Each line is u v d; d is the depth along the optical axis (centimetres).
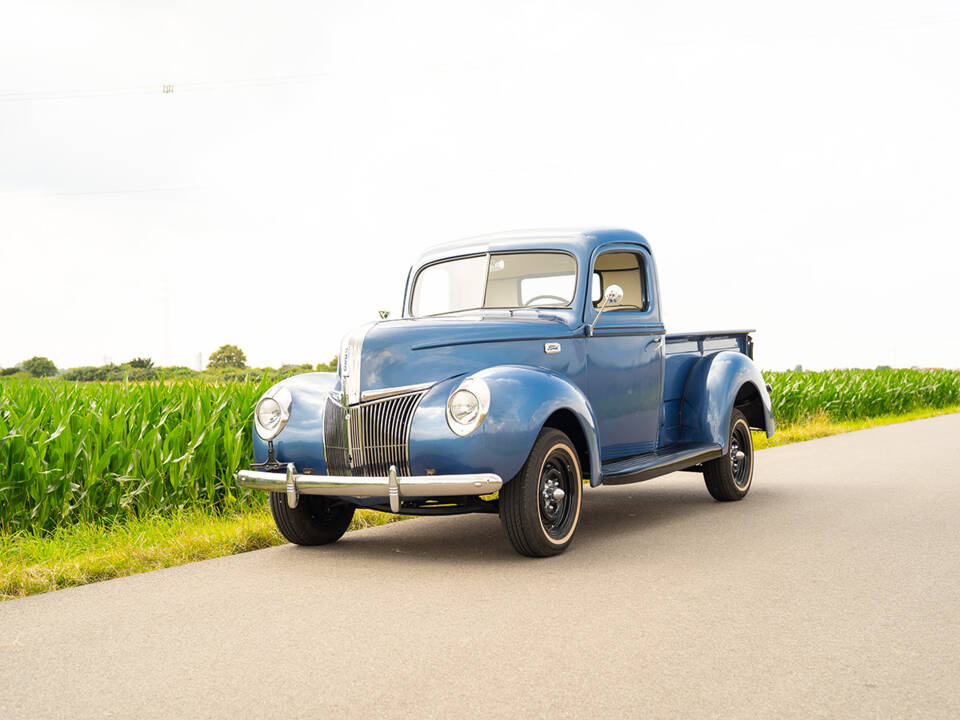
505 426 541
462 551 614
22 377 1026
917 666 369
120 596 501
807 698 333
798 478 972
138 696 343
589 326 659
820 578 520
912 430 1661
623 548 614
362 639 411
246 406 830
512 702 331
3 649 406
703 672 362
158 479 743
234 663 380
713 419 786
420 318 635
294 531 627
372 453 566
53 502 694
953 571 536
